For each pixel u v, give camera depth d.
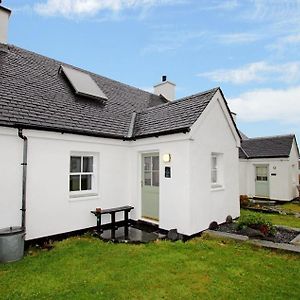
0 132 5.78
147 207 8.55
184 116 7.78
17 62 8.43
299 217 10.95
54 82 8.71
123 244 6.38
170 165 7.61
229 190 9.16
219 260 5.30
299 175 19.53
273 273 4.66
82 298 3.75
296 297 3.80
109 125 8.60
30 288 4.06
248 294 3.90
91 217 7.69
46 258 5.37
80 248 6.03
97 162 8.05
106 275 4.55
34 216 6.36
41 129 6.45
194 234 7.15
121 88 12.23
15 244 5.24
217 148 8.52
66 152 7.13
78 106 8.39
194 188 7.24
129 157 8.98
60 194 6.93
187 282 4.31
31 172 6.34
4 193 5.84
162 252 5.78
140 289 4.05
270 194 16.84
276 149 17.11
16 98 6.75
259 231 6.97
